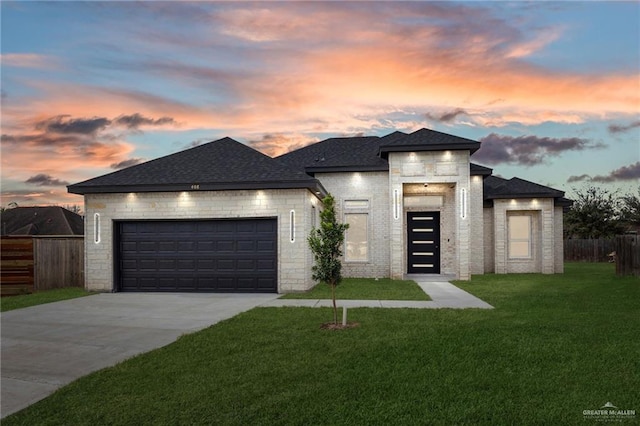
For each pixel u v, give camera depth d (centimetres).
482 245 1870
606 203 3459
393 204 1609
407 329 716
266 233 1314
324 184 1761
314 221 1471
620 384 447
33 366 548
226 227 1333
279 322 791
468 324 749
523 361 529
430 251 1794
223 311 950
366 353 571
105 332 742
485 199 1962
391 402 405
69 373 519
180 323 816
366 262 1722
